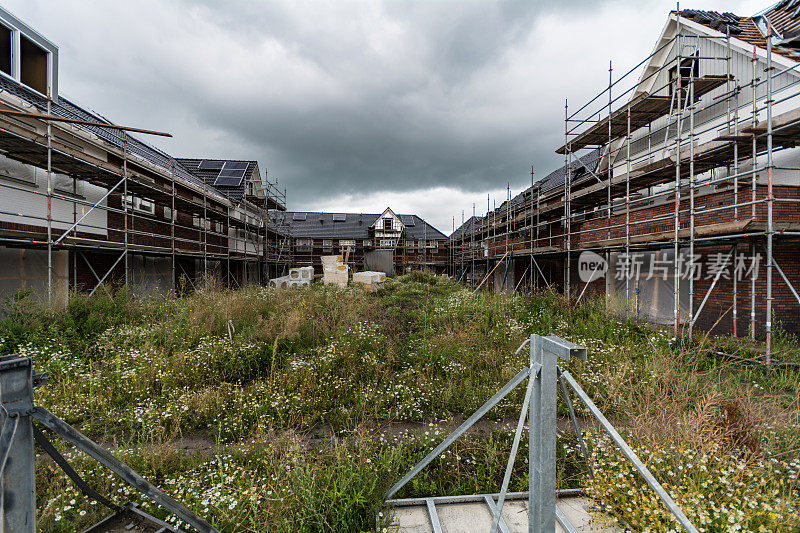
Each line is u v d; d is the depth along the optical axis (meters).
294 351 6.64
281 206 26.52
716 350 6.48
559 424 4.33
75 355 5.84
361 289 13.74
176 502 2.20
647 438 3.05
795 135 6.64
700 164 8.80
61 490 2.89
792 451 3.04
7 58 8.26
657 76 11.35
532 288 12.94
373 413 4.60
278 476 2.94
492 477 3.35
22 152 7.46
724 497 2.42
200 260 16.11
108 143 9.60
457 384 5.52
